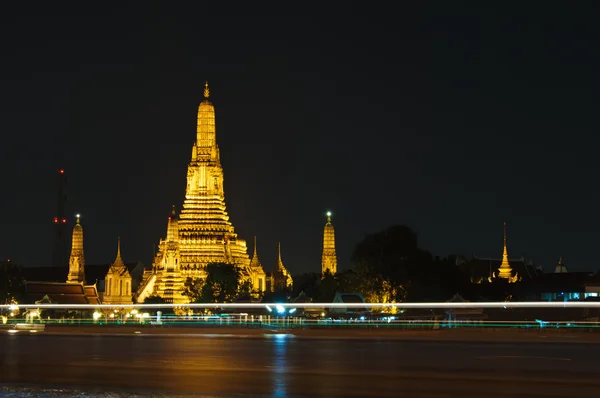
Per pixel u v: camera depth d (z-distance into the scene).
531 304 111.12
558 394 56.72
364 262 164.75
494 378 63.38
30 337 109.75
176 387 59.75
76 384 61.41
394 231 166.38
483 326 126.56
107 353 82.62
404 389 58.53
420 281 163.25
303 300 183.88
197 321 147.12
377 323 128.00
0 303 186.25
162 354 81.19
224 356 78.69
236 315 145.25
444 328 125.44
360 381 61.84
